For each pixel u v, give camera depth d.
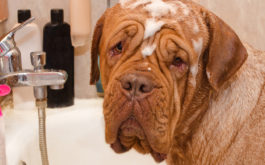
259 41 1.45
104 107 0.93
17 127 1.30
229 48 0.96
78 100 1.66
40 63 1.03
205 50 0.98
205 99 1.02
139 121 0.87
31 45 1.43
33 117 1.40
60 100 1.55
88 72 1.71
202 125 1.04
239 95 1.01
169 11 0.94
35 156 1.27
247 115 0.99
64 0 1.60
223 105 1.02
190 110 1.02
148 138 0.90
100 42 1.07
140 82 0.86
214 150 1.02
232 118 1.00
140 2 0.97
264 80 1.01
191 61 0.93
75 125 1.45
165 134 0.91
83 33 1.52
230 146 1.00
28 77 1.00
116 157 1.50
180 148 1.10
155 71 0.89
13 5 1.57
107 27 1.02
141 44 0.93
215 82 0.95
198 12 0.96
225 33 0.96
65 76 1.03
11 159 1.11
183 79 0.96
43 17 1.61
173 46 0.90
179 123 1.02
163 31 0.92
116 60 0.97
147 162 1.51
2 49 1.04
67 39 1.51
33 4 1.59
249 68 1.03
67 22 1.63
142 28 0.92
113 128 0.91
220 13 1.52
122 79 0.88
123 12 0.98
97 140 1.48
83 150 1.46
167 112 0.90
